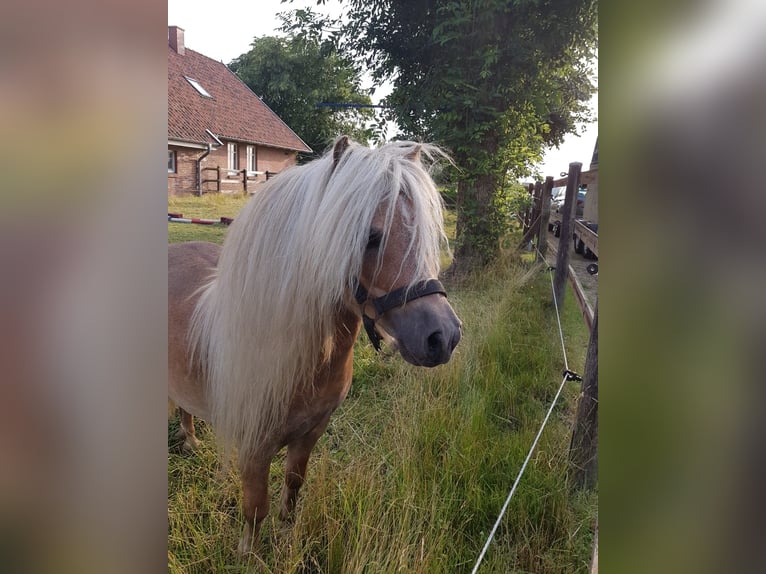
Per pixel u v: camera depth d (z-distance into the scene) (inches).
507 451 88.5
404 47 244.1
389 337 55.9
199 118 479.5
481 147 226.4
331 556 66.6
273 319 55.7
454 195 232.4
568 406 113.6
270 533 74.2
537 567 68.4
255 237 56.4
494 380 115.7
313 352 57.5
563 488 79.4
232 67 719.7
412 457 83.2
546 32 217.8
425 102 230.5
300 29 258.8
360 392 113.7
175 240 199.2
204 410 69.9
